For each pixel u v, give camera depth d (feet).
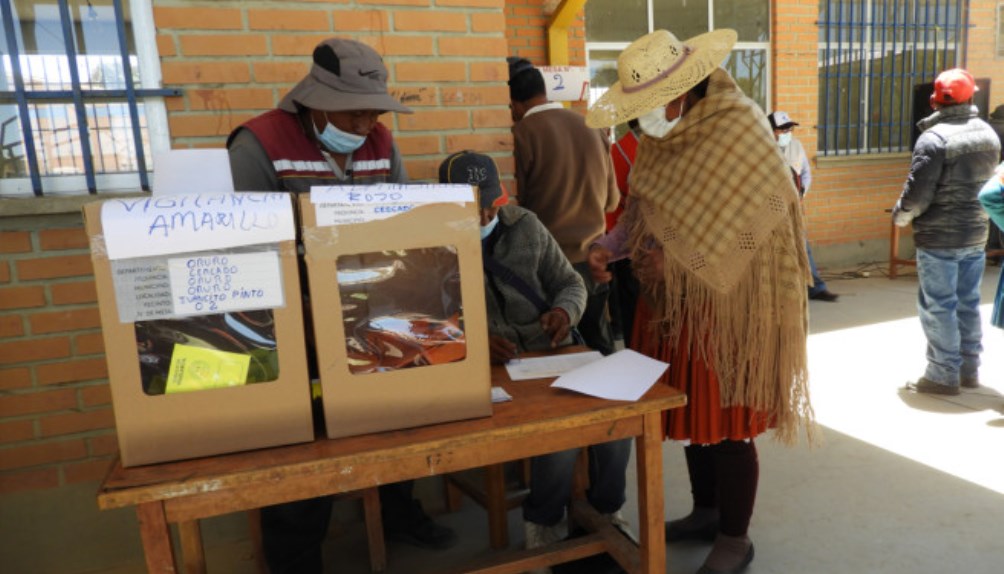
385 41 7.53
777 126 17.15
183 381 3.79
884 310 16.96
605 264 6.75
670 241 5.72
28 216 6.53
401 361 4.14
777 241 5.51
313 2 7.20
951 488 8.23
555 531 6.89
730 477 6.51
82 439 6.93
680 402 4.69
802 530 7.54
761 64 21.75
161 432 3.81
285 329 3.89
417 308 4.13
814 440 6.38
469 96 7.98
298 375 3.96
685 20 21.29
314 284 3.89
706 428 6.01
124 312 3.64
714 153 5.50
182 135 6.97
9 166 6.77
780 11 21.22
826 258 22.94
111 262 3.59
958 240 10.59
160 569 3.78
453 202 4.03
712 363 5.81
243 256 3.75
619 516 7.25
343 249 3.89
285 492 3.93
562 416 4.39
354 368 4.07
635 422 4.73
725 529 6.72
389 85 7.63
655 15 21.08
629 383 4.91
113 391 3.71
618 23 20.83
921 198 10.53
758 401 5.72
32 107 6.70
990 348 13.48
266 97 7.15
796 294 5.58
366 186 3.98
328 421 4.06
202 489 3.67
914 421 10.23
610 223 9.95
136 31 6.81
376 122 6.33
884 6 22.41
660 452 4.85
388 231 3.92
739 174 5.41
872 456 9.17
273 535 6.49
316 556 6.74
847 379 12.17
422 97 7.78
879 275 21.54
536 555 5.96
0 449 6.71
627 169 9.54
